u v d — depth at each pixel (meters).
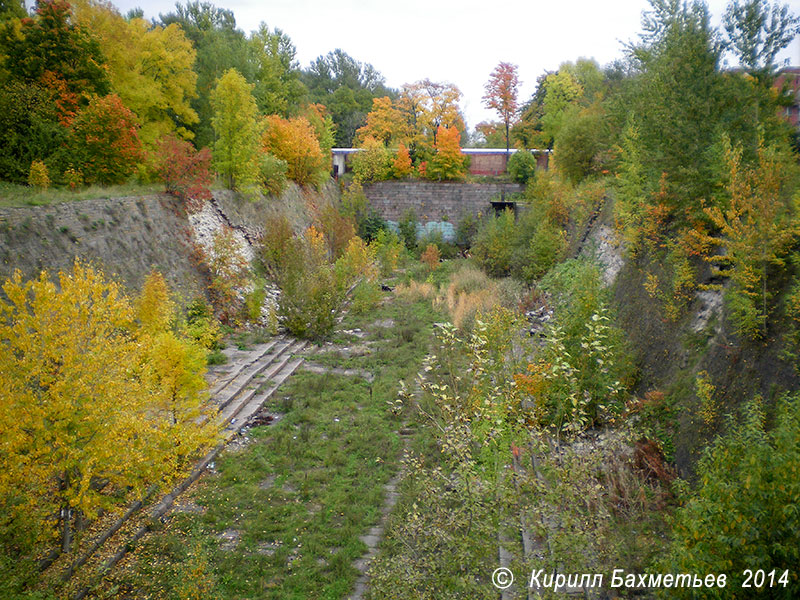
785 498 4.68
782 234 8.53
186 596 7.13
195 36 45.66
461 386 11.20
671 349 11.62
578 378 10.55
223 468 11.20
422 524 6.84
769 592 4.64
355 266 30.52
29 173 17.86
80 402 7.38
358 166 46.91
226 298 21.56
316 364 18.25
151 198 20.16
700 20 12.89
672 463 9.27
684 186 12.05
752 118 11.94
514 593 6.66
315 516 9.55
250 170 29.61
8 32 20.69
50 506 7.30
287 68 50.72
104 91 22.22
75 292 7.68
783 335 8.17
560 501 6.32
